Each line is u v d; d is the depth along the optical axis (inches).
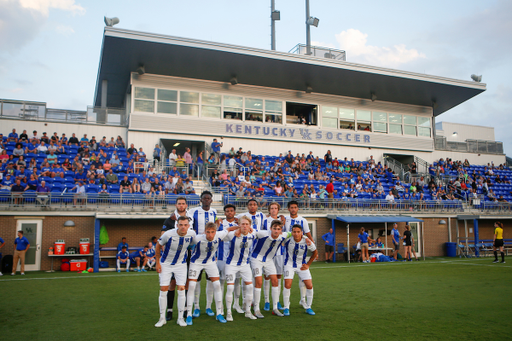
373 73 981.8
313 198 768.3
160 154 866.1
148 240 648.4
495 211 959.6
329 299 344.5
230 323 258.5
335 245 759.7
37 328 244.8
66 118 875.4
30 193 588.1
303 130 1043.3
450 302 330.6
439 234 892.6
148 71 903.7
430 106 1210.6
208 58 866.1
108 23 774.5
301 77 980.6
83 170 733.9
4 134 831.7
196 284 279.7
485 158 1302.9
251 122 990.4
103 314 283.6
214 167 837.8
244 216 274.2
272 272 286.2
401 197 925.2
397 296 358.9
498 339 225.3
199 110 948.0
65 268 588.7
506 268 594.6
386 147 1137.4
